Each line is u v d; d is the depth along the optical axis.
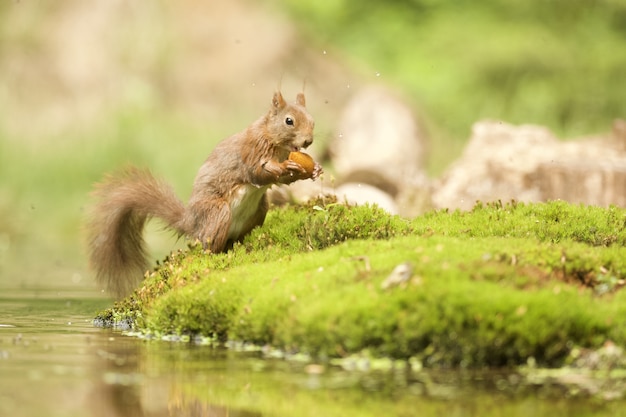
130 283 12.55
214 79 35.31
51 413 6.77
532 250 9.62
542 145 19.83
